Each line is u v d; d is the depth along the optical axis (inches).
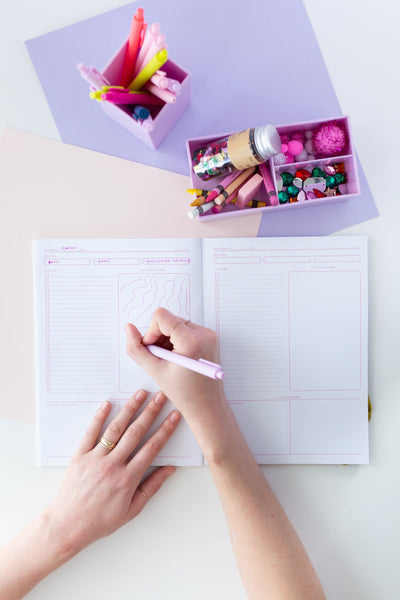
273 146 24.9
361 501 30.3
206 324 29.7
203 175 27.8
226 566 29.8
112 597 29.6
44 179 29.4
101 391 29.6
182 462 29.5
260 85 29.8
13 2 29.4
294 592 22.2
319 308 29.8
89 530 26.9
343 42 29.9
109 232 29.6
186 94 27.8
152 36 23.4
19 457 29.7
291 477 30.1
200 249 29.5
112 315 29.5
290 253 29.6
